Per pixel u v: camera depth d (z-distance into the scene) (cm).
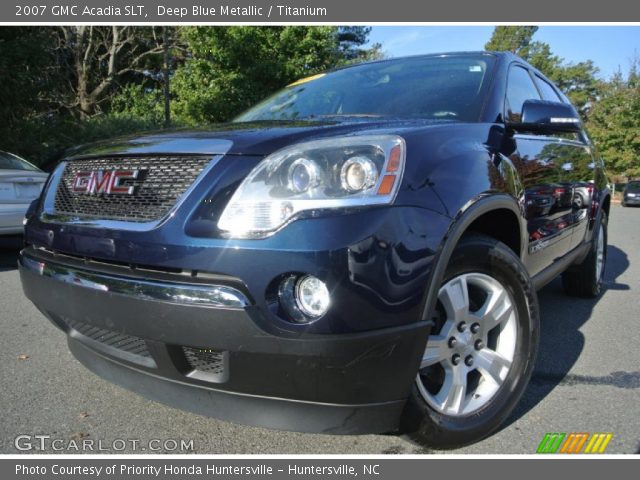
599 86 4000
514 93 326
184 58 2289
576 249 415
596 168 454
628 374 319
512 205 252
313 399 189
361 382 186
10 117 1302
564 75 4966
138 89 2377
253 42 1719
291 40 1742
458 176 218
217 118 1795
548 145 334
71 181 247
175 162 208
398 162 196
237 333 181
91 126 1711
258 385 190
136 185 213
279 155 191
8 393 284
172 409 269
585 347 366
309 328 178
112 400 278
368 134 205
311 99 347
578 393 293
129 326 199
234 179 193
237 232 185
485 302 241
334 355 179
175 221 194
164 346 196
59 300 225
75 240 221
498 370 242
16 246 750
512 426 256
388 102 312
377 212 184
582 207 405
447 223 204
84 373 311
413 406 207
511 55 349
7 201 600
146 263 197
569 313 449
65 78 2345
